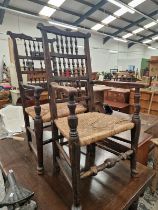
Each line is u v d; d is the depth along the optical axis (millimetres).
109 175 1174
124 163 1311
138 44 12008
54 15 6523
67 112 1200
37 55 1594
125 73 5566
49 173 1200
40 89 1087
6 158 1410
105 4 6320
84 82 1314
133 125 1015
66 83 1287
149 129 1976
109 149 1212
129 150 1087
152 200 1418
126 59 12391
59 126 960
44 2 5562
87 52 1271
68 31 1191
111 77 5359
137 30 9453
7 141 1733
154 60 3014
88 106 1302
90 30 8266
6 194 952
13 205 896
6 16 6059
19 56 1472
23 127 2133
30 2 5473
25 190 966
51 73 1111
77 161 797
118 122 1006
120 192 1021
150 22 8500
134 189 1043
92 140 815
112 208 913
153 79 3293
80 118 1082
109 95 3604
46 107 1382
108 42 10500
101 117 1100
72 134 773
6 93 3604
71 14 6582
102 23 7734
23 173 1207
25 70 1588
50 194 1014
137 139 1066
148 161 1899
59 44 1200
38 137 1137
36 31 6926
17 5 5594
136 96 1015
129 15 7496
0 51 5961
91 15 7012
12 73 3609
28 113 1335
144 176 1161
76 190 835
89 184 1091
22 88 1433
